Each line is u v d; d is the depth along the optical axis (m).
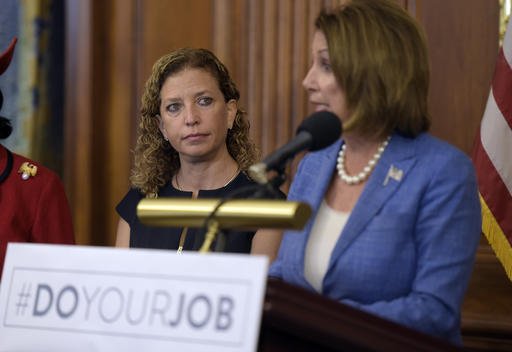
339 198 6.28
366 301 5.82
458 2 11.61
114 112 13.02
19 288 4.77
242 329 4.17
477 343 10.97
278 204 4.57
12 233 8.95
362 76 5.79
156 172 8.73
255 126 12.41
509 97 10.18
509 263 10.06
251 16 12.52
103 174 13.04
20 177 9.20
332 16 6.00
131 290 4.48
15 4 13.27
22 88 13.23
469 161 5.96
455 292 5.65
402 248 5.80
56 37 13.52
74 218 12.99
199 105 8.21
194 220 4.77
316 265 6.08
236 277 4.25
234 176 8.50
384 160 6.05
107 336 4.48
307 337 4.75
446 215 5.73
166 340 4.32
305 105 12.27
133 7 12.99
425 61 5.97
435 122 11.73
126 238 8.68
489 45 11.52
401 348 4.77
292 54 12.33
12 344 4.71
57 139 13.52
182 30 12.86
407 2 11.84
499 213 10.13
